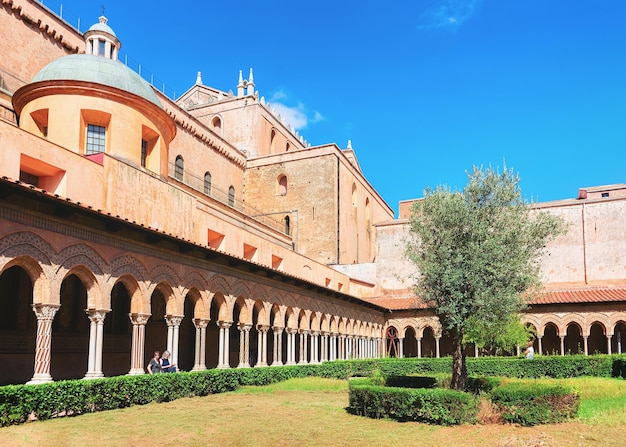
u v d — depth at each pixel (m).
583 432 13.84
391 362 36.91
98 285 17.50
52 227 15.98
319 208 50.88
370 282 50.78
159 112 27.81
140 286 19.36
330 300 36.56
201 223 28.02
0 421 12.73
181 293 21.58
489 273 18.89
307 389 24.06
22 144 18.89
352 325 40.25
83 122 25.19
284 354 39.94
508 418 14.99
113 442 12.10
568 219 46.12
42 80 24.95
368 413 16.27
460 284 18.92
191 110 58.34
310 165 51.84
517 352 40.53
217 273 24.06
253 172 53.34
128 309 26.73
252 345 37.00
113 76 26.84
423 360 36.91
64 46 32.09
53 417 14.38
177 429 13.62
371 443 12.70
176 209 26.06
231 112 56.25
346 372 33.31
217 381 21.72
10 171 18.42
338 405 18.80
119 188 22.67
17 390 13.23
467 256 19.16
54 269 15.94
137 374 18.30
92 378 16.58
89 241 17.22
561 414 15.14
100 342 17.41
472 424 14.97
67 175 20.48
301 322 32.69
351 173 55.75
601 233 45.00
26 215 15.19
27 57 29.42
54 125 24.78
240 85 57.03
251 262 25.08
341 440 12.97
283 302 30.17
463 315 18.91
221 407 17.58
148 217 24.11
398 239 50.94
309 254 50.44
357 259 56.16
